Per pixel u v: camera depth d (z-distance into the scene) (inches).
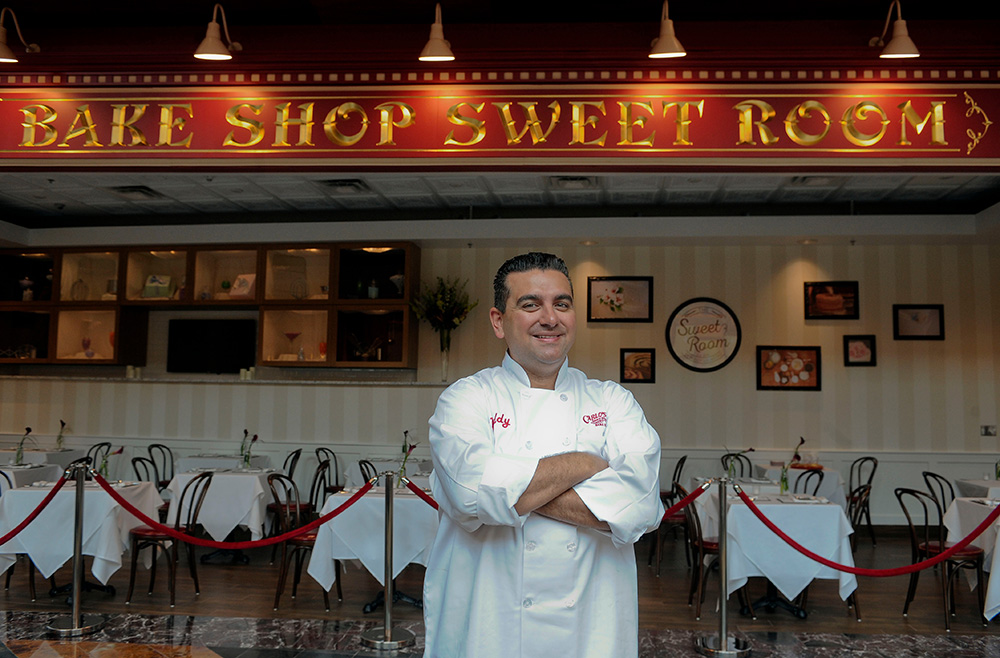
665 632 187.3
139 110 191.9
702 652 171.5
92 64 191.9
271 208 364.2
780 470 310.2
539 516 52.0
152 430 368.5
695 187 318.0
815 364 347.3
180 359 381.4
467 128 187.3
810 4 182.1
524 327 56.1
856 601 199.2
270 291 357.7
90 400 373.7
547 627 50.9
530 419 56.2
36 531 204.5
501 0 184.5
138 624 187.9
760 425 347.3
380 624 190.2
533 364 56.7
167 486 331.9
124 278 366.0
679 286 354.3
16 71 193.5
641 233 334.3
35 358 373.1
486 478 49.8
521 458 50.8
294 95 190.2
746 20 190.1
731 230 331.3
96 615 193.5
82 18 193.6
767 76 183.9
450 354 362.0
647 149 184.5
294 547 218.1
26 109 193.5
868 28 181.9
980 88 180.9
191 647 171.2
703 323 352.5
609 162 185.3
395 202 349.4
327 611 202.4
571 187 318.7
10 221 375.6
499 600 51.6
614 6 186.1
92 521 206.5
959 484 281.3
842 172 188.7
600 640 52.4
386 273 356.2
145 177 308.5
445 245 358.6
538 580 51.2
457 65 187.6
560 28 185.6
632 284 355.9
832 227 328.2
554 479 50.3
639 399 352.5
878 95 182.4
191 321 381.7
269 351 356.5
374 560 201.8
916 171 186.9
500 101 187.3
